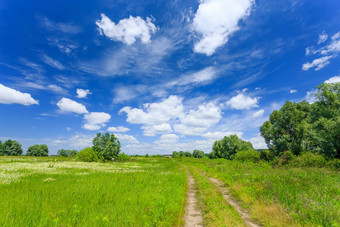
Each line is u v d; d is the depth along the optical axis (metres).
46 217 5.64
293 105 41.28
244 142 78.44
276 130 40.69
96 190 10.18
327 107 32.97
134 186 11.98
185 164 48.97
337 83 32.22
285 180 12.28
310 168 19.56
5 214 5.90
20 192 8.85
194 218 7.57
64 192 9.39
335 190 9.62
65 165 27.70
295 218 6.68
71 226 5.38
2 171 16.34
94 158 45.09
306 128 33.25
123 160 51.84
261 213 7.71
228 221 6.80
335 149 28.19
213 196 10.81
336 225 5.64
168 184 13.60
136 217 6.44
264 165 27.78
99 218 5.91
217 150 88.19
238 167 25.27
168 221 6.66
